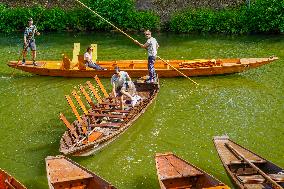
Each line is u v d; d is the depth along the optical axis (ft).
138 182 43.50
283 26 86.17
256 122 54.08
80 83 66.44
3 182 39.11
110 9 92.79
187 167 40.27
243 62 66.33
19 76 69.62
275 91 62.08
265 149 48.44
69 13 95.45
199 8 94.32
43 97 62.34
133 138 51.29
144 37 90.33
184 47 83.41
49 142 50.85
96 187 39.04
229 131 52.24
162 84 64.95
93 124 49.21
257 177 40.01
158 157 41.63
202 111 57.16
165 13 94.48
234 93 61.87
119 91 54.13
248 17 88.69
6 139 51.83
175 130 52.80
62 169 40.52
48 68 67.00
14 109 59.00
